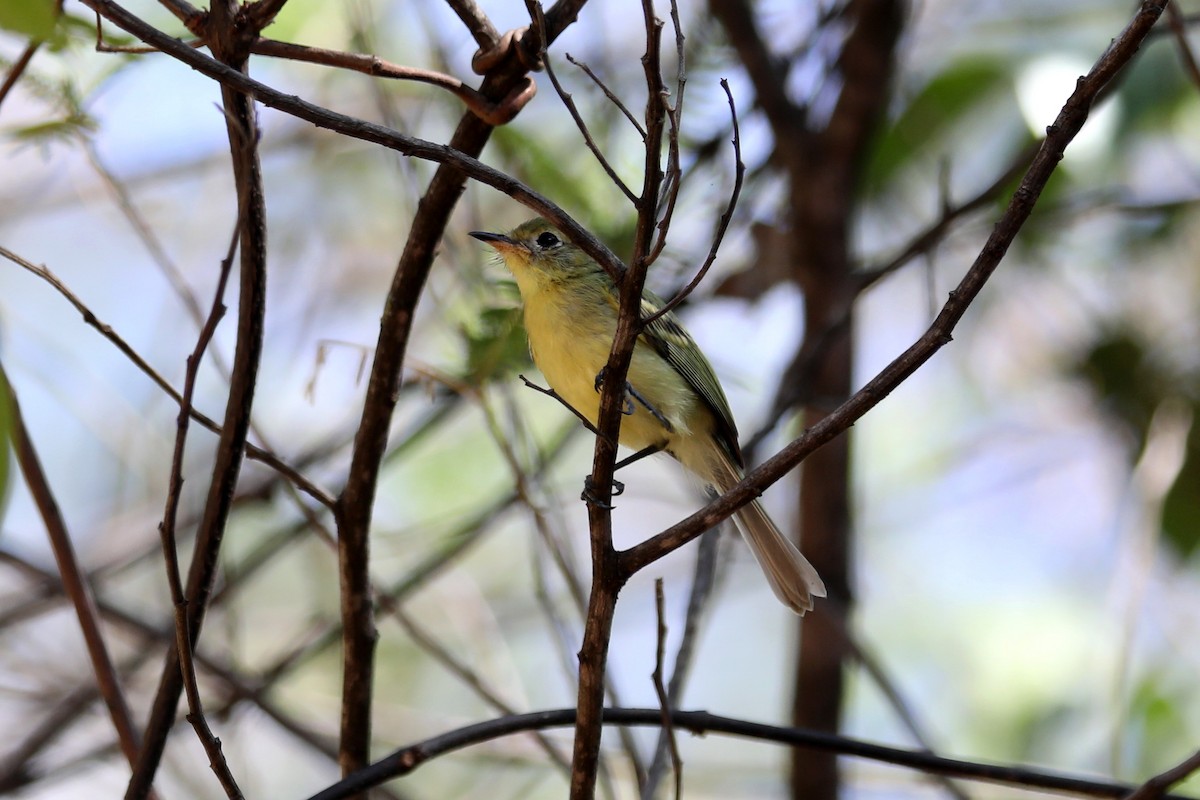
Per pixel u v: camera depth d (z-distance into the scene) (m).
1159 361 11.64
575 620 12.49
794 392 9.80
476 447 12.89
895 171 11.93
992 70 11.34
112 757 10.01
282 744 12.25
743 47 10.45
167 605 10.86
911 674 13.34
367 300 13.02
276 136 12.66
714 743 13.75
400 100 11.44
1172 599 11.00
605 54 10.65
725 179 10.45
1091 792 6.18
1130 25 4.80
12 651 11.75
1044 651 12.64
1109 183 11.29
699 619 8.14
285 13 10.98
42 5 4.63
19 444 6.69
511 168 9.64
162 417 12.14
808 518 11.12
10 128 7.85
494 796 11.88
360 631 6.60
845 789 11.39
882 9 10.53
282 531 10.95
